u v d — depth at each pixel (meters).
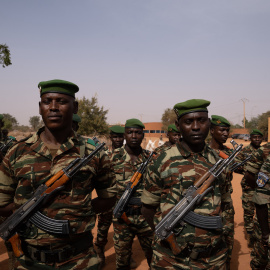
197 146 2.63
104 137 29.20
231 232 3.80
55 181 2.04
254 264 3.29
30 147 2.13
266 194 2.86
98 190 2.43
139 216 3.69
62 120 2.12
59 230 1.99
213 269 2.39
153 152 3.88
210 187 2.47
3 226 2.03
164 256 2.47
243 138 52.56
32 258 2.04
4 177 2.13
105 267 4.50
